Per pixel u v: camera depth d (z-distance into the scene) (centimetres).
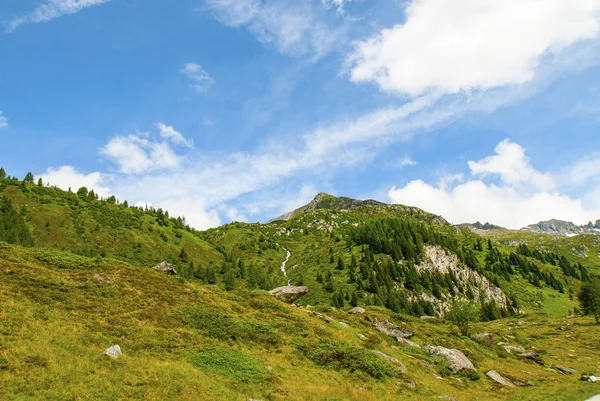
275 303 4831
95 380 2008
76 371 2055
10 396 1672
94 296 3381
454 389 3441
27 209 17788
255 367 2812
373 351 3878
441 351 4434
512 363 4984
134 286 3931
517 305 19075
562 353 6253
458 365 4125
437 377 3706
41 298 3011
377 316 5934
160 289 4072
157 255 19175
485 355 5059
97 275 3888
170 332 3125
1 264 3456
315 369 3138
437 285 18325
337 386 2762
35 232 16112
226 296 4703
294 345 3575
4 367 1923
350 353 3541
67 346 2370
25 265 3631
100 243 17812
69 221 18475
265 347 3400
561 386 3825
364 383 3067
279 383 2622
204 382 2336
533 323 10406
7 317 2511
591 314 10731
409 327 5991
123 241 19000
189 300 4034
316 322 4478
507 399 3303
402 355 4172
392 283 17212
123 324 3009
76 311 2997
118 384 2033
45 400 1712
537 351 6228
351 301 14388
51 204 19462
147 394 2006
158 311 3462
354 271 18488
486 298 19412
